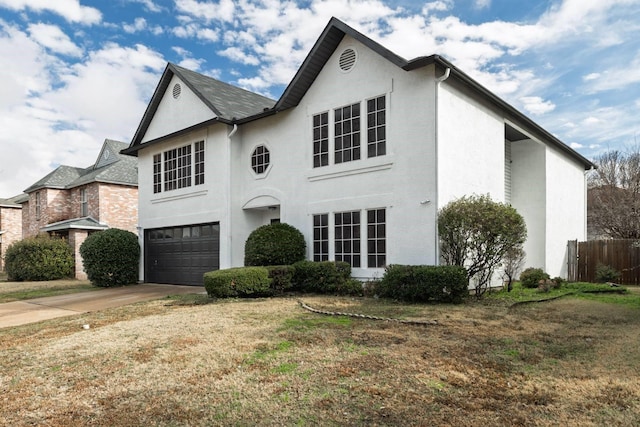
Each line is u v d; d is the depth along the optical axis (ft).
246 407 12.63
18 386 15.01
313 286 37.29
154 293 44.75
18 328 26.48
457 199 34.50
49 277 67.05
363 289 35.27
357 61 38.88
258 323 24.45
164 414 12.32
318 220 41.52
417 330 21.97
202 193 50.26
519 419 11.48
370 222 37.55
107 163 87.56
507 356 17.28
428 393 13.38
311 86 42.57
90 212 79.15
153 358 17.84
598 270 48.73
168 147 55.36
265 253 39.01
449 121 34.86
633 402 12.50
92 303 38.60
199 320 25.90
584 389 13.58
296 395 13.42
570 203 57.47
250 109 52.37
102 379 15.44
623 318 25.30
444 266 30.89
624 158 87.15
